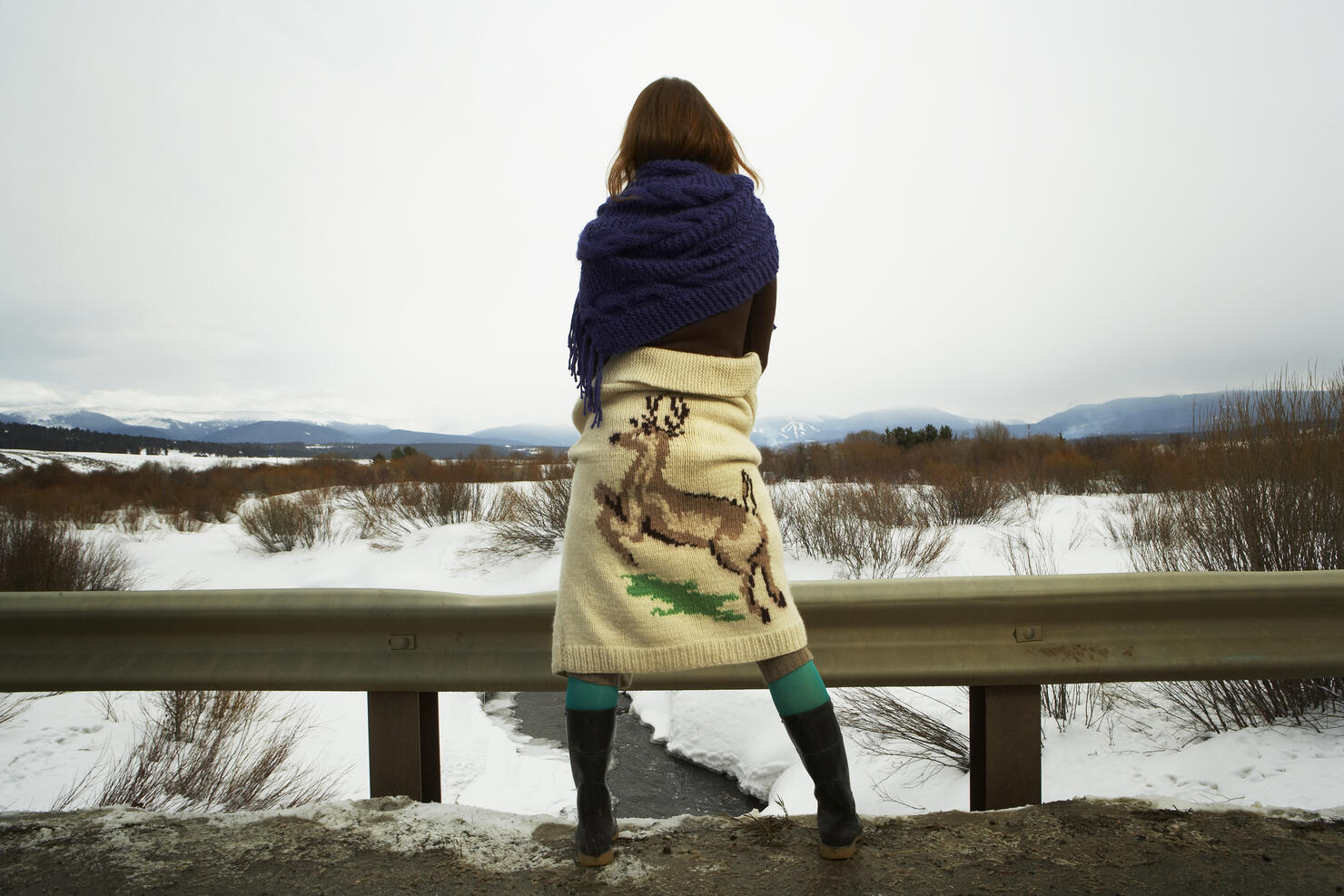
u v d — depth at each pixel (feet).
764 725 16.65
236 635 7.39
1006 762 7.17
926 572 26.14
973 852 5.97
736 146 5.98
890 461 58.34
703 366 5.31
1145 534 23.38
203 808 12.07
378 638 7.30
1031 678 6.90
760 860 5.93
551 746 17.90
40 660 7.46
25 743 14.60
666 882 5.64
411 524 44.16
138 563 34.81
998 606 6.87
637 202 5.33
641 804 15.07
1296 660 6.88
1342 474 13.58
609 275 5.32
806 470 60.95
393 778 7.43
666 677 6.85
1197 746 11.02
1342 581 6.85
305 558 39.29
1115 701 13.19
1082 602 6.86
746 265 5.31
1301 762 9.79
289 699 17.74
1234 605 6.89
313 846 6.37
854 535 29.32
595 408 5.39
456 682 7.14
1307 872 5.61
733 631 5.28
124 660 7.41
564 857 6.07
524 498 41.55
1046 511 36.83
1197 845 6.02
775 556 5.48
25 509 33.24
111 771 13.34
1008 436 69.31
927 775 12.71
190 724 15.14
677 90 5.74
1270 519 13.97
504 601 7.14
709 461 5.24
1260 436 15.14
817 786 5.71
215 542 44.70
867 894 5.41
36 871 6.09
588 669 5.22
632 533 5.22
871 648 6.95
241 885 5.80
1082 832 6.27
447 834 6.50
